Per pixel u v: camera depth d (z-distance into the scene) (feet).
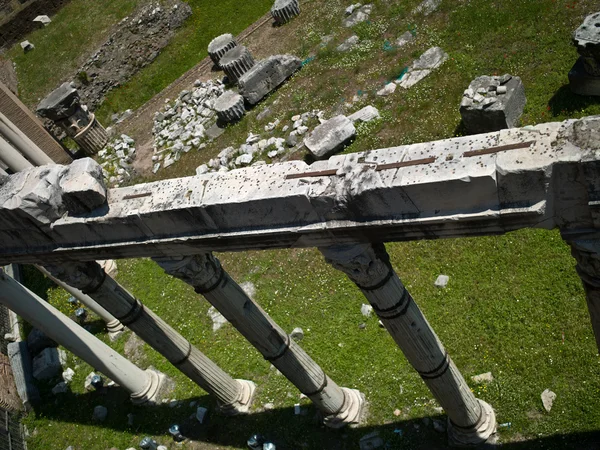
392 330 34.58
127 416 54.70
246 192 31.63
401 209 28.66
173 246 35.14
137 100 92.58
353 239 30.63
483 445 40.70
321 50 74.79
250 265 59.11
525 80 57.93
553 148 25.48
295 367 42.39
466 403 38.86
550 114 54.08
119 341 61.62
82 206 36.40
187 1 96.53
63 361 62.34
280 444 47.21
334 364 49.32
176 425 50.70
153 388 54.80
